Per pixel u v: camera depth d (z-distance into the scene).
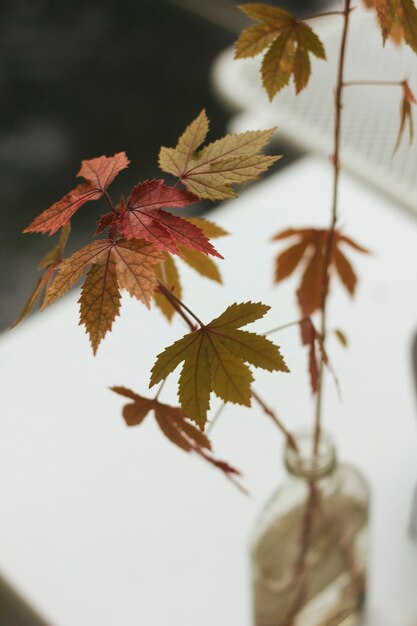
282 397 1.28
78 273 0.84
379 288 1.37
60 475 1.24
